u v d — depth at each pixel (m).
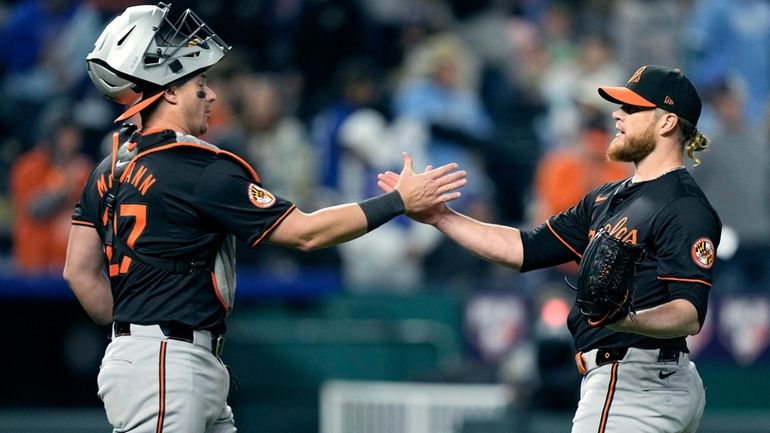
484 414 36.25
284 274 42.22
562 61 52.56
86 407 39.44
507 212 49.75
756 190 41.28
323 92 53.47
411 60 51.34
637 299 20.39
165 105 20.70
